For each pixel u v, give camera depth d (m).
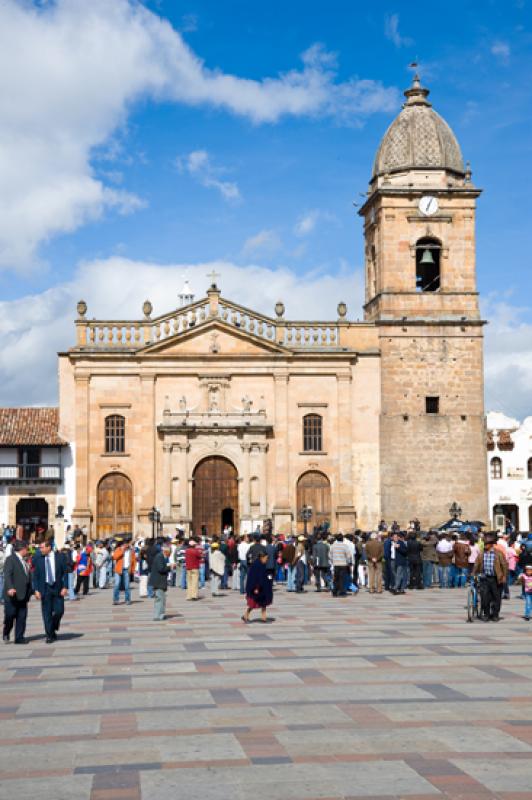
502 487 91.00
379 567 44.19
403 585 43.72
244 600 41.25
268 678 20.20
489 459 91.31
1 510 70.06
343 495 71.75
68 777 12.94
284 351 71.94
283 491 71.44
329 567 45.59
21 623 27.09
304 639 26.67
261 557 31.61
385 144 74.25
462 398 73.06
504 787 12.33
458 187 73.06
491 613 31.94
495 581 31.31
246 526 70.75
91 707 17.41
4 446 70.00
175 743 14.62
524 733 15.09
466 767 13.21
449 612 34.38
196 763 13.51
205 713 16.72
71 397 71.25
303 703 17.52
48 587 27.05
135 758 13.80
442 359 73.19
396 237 73.12
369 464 72.38
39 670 21.81
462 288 73.38
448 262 73.25
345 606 37.22
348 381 72.44
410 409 72.69
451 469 72.50
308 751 14.09
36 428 71.62
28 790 12.38
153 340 71.81
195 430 71.06
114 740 14.87
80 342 71.50
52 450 70.75
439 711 16.73
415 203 73.06
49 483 70.44
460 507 72.00
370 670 21.09
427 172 73.31
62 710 17.17
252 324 72.88
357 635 27.44
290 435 72.19
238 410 71.88
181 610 36.75
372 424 72.62
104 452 70.81
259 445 71.44
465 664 21.83
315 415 72.62
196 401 71.75
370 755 13.84
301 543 45.78
